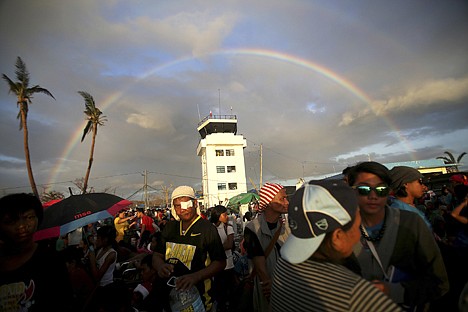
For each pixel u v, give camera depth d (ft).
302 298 4.21
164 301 9.71
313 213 4.32
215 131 184.75
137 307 13.87
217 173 172.24
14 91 68.59
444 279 6.52
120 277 21.04
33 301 7.72
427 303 6.72
